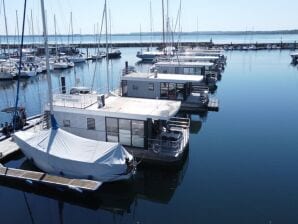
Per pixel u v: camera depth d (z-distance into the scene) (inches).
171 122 927.7
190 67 1510.8
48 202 611.8
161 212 573.9
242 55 3523.6
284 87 1673.2
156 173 724.0
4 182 643.5
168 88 1154.0
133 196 643.5
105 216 568.7
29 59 2603.3
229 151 820.0
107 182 618.8
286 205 567.2
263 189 625.0
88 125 775.7
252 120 1087.6
